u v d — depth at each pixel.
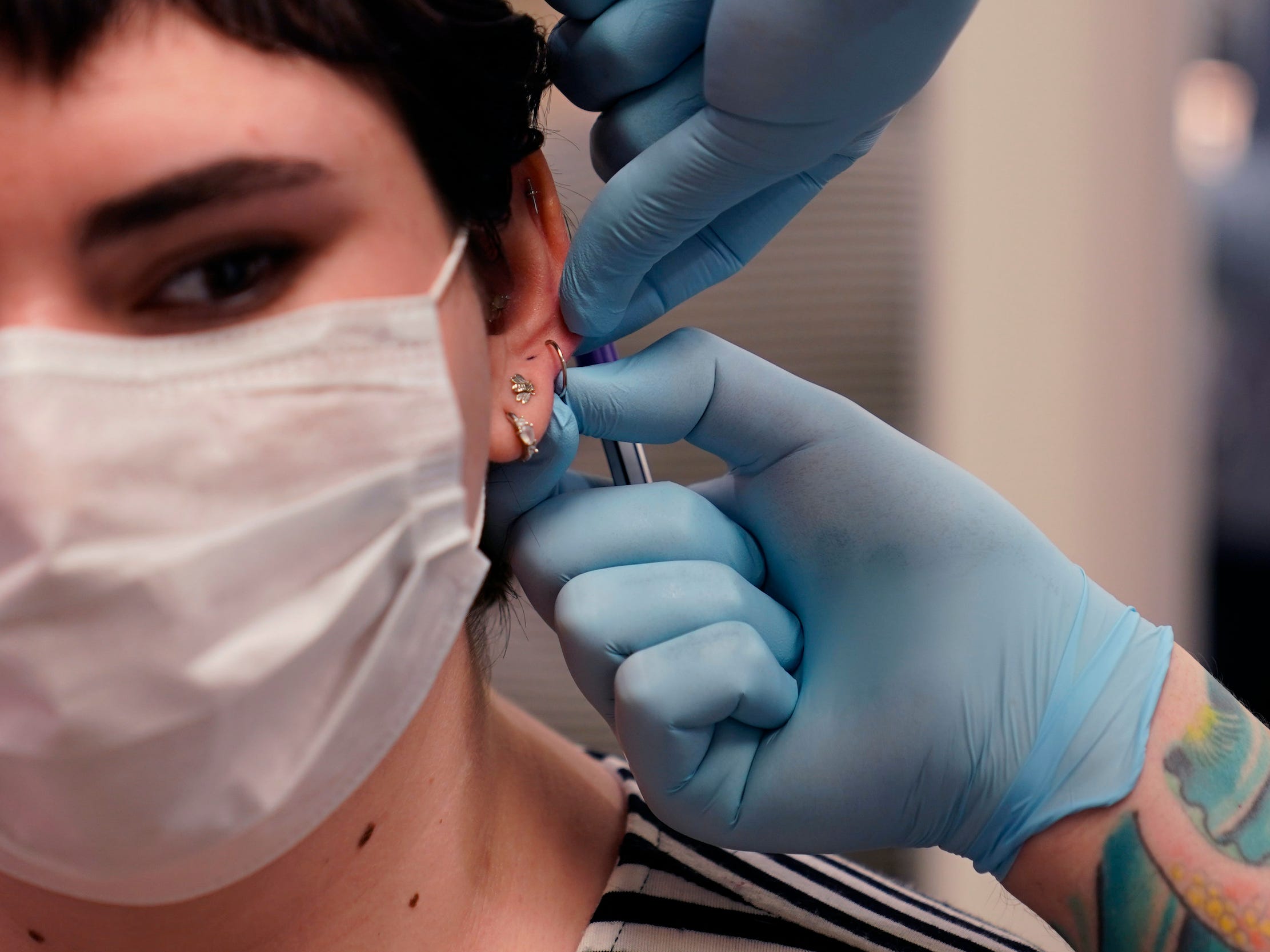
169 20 0.56
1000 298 1.89
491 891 0.80
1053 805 0.76
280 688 0.62
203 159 0.56
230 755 0.61
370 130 0.62
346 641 0.64
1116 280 1.92
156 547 0.58
